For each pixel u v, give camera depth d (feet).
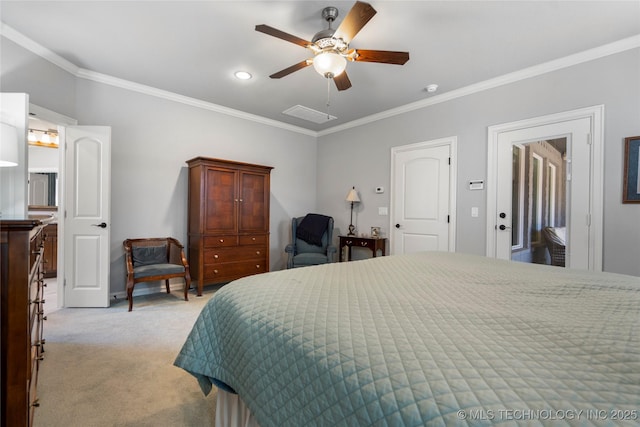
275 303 3.40
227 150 14.12
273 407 2.63
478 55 9.07
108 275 10.39
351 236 14.71
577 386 1.75
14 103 7.16
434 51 8.86
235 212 12.94
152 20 7.64
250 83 11.30
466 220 11.44
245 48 8.91
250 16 7.48
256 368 2.93
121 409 5.10
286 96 12.46
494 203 10.71
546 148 9.59
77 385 5.75
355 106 13.46
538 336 2.41
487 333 2.48
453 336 2.44
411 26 7.70
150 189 12.05
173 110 12.55
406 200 13.35
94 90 10.67
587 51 8.73
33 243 4.39
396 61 7.46
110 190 10.53
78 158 10.07
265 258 13.93
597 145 8.64
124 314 9.66
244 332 3.25
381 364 2.15
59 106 9.66
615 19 7.34
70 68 9.92
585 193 8.87
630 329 2.51
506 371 1.92
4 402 3.23
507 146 10.42
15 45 8.28
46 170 14.73
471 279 4.43
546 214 9.60
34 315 4.50
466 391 1.79
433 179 12.44
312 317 2.94
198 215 12.09
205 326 4.07
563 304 3.24
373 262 5.94
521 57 9.18
